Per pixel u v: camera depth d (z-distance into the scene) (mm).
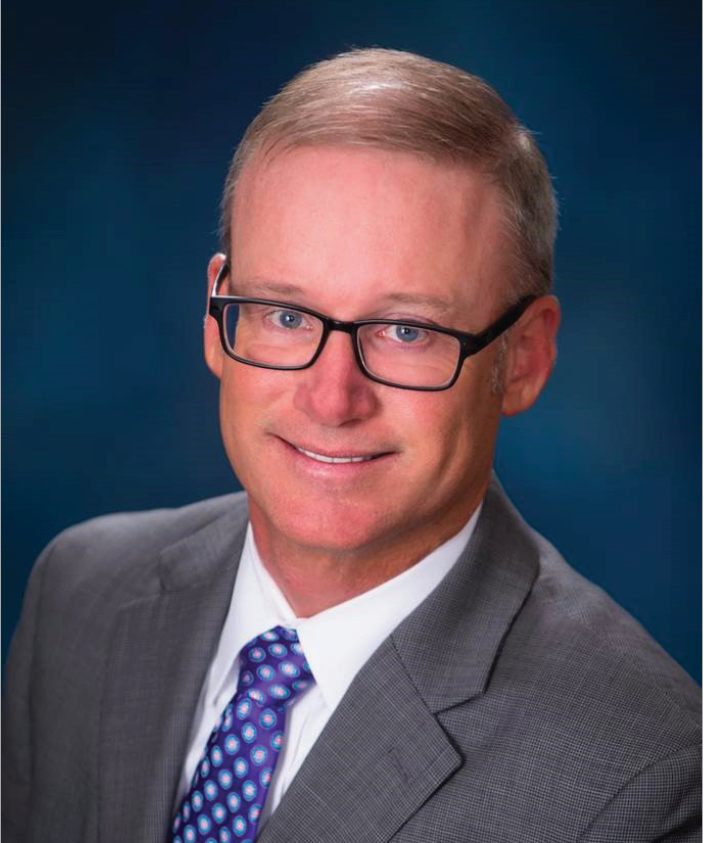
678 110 4211
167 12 4137
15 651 2152
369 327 1507
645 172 4230
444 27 4195
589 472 4242
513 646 1632
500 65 4211
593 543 4254
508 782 1519
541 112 4223
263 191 1527
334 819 1557
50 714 1965
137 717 1810
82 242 4168
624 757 1497
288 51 4180
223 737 1679
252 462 1601
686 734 1525
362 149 1460
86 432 4195
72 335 4180
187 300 4211
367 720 1591
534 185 1608
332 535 1560
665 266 4238
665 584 4262
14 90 4094
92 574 2041
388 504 1554
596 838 1473
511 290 1581
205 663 1794
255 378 1562
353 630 1658
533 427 4242
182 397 4227
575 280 4242
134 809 1762
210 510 2088
